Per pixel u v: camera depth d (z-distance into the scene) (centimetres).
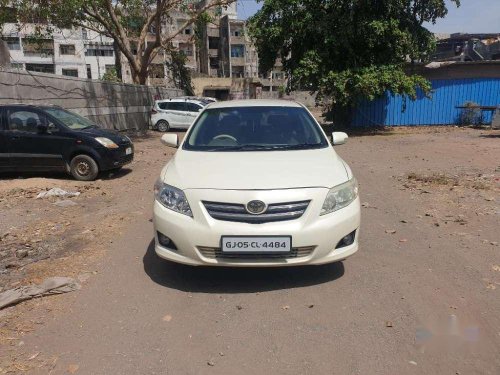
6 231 605
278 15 1980
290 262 385
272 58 2098
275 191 381
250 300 388
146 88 2417
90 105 1728
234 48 7650
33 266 473
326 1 1922
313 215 382
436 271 442
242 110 549
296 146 485
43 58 6125
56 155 949
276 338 328
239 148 481
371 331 335
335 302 381
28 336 335
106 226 612
